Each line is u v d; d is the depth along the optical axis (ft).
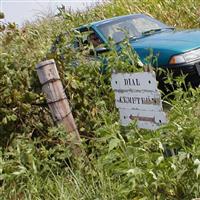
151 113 17.33
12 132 21.29
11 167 18.61
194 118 16.83
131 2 58.34
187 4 54.65
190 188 15.33
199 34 32.12
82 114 22.26
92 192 17.52
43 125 21.79
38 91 21.53
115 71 18.60
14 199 18.63
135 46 31.32
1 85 20.94
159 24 36.83
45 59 22.09
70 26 26.40
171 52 29.37
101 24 34.88
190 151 14.71
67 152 19.40
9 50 22.34
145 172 14.82
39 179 18.65
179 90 19.06
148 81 17.12
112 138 17.07
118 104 18.85
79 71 22.52
